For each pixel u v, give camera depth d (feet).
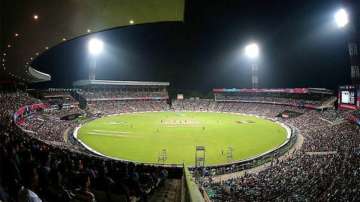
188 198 12.96
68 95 314.55
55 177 26.17
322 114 241.96
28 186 21.66
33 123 182.60
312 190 69.15
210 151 151.94
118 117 285.64
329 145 129.39
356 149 108.68
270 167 107.14
